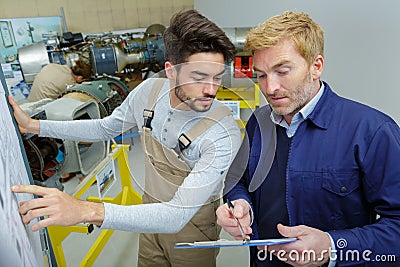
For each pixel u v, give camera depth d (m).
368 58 1.84
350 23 1.87
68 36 3.37
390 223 0.89
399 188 0.87
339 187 0.96
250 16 2.57
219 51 0.83
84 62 3.15
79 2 4.15
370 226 0.92
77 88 2.53
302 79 0.87
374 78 1.85
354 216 0.98
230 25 2.74
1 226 0.65
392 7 1.67
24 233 0.80
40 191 0.80
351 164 0.93
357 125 0.93
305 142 1.00
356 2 1.82
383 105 1.84
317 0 2.01
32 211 0.78
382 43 1.76
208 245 0.88
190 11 0.90
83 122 1.32
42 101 2.09
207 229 1.17
